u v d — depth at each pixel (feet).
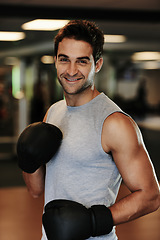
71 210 4.20
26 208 12.94
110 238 4.51
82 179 4.47
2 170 19.71
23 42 23.98
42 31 20.95
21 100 23.09
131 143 4.35
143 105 37.86
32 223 11.44
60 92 24.90
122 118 4.42
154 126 40.86
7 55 24.39
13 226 11.14
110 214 4.23
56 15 16.67
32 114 24.12
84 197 4.44
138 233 10.82
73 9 16.75
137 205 4.29
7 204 13.37
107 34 23.99
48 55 24.84
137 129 4.53
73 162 4.50
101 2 15.64
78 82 4.53
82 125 4.59
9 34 21.99
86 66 4.52
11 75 24.68
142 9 16.98
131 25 20.35
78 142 4.53
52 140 4.63
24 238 10.25
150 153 25.05
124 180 4.46
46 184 4.84
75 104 4.74
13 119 25.00
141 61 37.86
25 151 4.68
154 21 17.88
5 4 15.89
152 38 26.05
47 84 24.88
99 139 4.44
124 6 16.38
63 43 4.52
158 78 53.78
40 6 16.28
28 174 5.28
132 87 37.68
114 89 35.94
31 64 24.73
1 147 25.93
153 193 4.37
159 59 36.60
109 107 4.55
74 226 4.13
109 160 4.52
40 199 14.07
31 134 4.72
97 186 4.46
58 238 4.16
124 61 36.24
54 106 5.38
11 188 15.81
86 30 4.51
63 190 4.53
